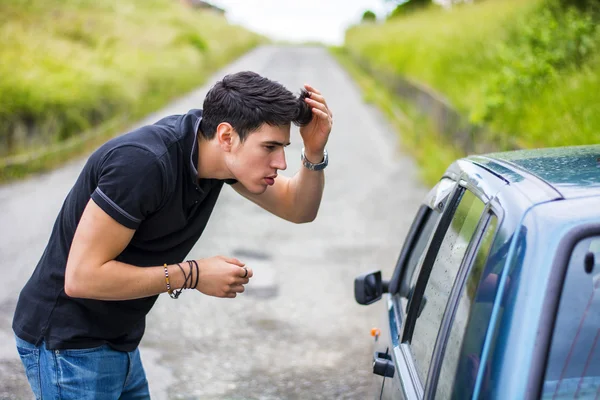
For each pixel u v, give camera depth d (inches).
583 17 396.8
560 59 367.9
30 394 159.8
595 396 59.5
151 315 209.8
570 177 71.5
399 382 83.8
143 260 91.0
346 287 234.8
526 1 542.9
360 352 187.9
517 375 56.7
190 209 90.7
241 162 86.7
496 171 79.9
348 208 338.6
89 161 86.1
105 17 896.3
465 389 61.0
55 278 89.7
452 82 540.7
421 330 85.7
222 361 182.1
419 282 92.4
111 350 93.6
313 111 96.1
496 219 67.9
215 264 86.7
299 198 103.6
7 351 179.8
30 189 367.2
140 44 877.8
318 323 206.1
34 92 451.2
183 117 90.2
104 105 571.2
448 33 718.5
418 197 362.3
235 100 84.6
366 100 796.6
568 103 311.1
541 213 62.6
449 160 405.1
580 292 60.0
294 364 180.9
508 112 354.0
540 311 58.0
